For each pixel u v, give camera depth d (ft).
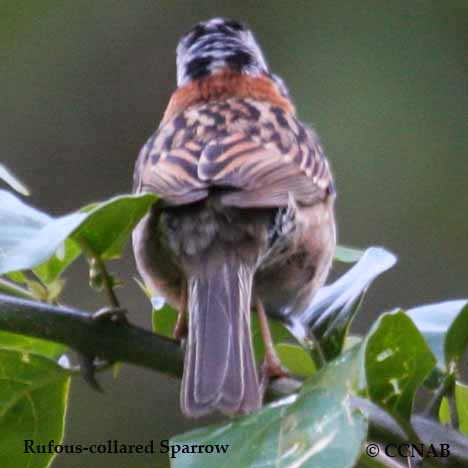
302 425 16.85
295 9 53.21
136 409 45.09
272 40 53.21
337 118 52.19
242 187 24.41
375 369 18.02
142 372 45.34
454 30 52.24
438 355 20.53
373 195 51.08
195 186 24.22
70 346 20.97
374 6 52.60
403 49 52.60
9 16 51.78
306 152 27.09
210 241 24.11
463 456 18.19
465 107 52.01
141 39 52.34
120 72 52.06
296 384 21.58
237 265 23.94
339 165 51.57
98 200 50.88
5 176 20.57
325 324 22.03
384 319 17.33
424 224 50.26
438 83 52.19
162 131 27.30
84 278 46.03
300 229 25.68
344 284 22.41
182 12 52.60
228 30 31.83
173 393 45.01
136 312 46.06
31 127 51.49
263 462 16.65
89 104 51.78
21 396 21.45
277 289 25.95
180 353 21.16
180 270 24.89
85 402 44.96
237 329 22.56
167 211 24.43
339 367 17.33
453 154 51.21
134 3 52.49
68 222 18.48
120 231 20.53
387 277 48.37
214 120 27.09
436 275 49.16
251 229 24.29
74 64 52.03
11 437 21.54
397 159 51.49
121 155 51.55
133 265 46.52
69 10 52.13
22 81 51.75
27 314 20.79
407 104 52.08
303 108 52.54
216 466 16.87
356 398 18.12
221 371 21.25
